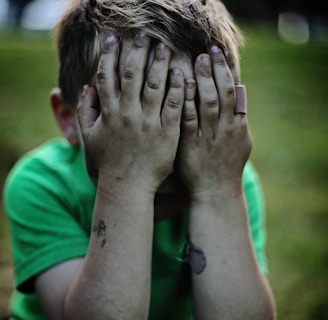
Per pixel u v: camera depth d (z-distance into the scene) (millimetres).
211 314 1359
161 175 1300
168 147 1281
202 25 1279
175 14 1274
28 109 6621
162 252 1552
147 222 1300
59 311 1435
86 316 1293
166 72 1250
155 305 1608
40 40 11320
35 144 5332
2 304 2439
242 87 1331
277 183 4461
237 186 1369
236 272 1358
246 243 1372
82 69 1439
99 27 1373
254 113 6820
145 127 1276
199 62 1259
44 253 1496
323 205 3871
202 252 1361
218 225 1356
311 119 6816
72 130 1582
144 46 1259
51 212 1547
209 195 1353
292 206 3822
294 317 2330
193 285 1377
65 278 1455
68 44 1498
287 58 8758
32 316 1656
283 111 6996
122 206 1296
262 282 1385
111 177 1306
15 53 8961
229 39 1333
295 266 2828
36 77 7914
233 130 1328
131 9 1295
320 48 9508
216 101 1283
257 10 18266
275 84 7766
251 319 1360
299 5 19219
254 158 5109
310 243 3121
